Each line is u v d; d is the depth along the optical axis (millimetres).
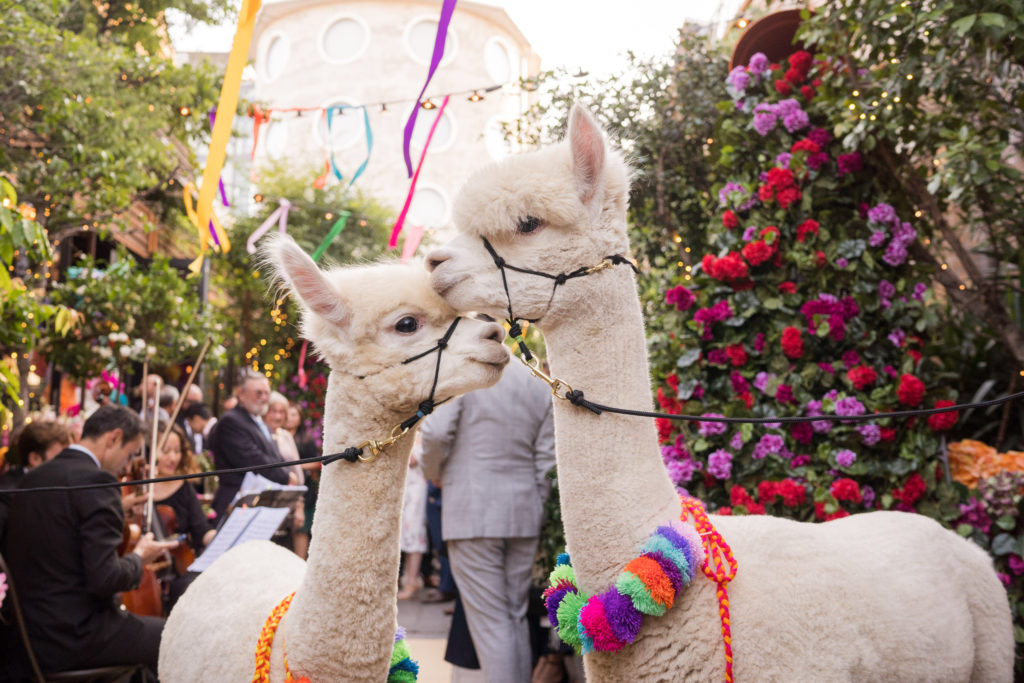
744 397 3811
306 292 2006
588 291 2049
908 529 2363
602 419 2031
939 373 3992
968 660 2199
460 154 23453
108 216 7738
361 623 1907
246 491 5027
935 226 4410
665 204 5738
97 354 7824
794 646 1907
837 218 4062
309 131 23609
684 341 3863
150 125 8680
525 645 3738
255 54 25156
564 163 2082
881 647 1981
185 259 12211
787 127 4074
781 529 2156
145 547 3844
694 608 1931
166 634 2535
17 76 6781
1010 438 4441
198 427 8266
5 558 3242
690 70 5672
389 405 2012
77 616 3193
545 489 3930
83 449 3494
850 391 3744
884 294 3883
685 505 2100
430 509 6461
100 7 11602
